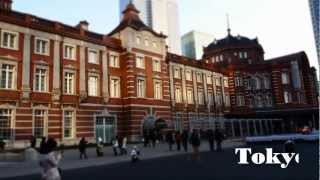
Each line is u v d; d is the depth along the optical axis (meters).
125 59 41.88
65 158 26.14
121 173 17.22
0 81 30.53
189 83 54.44
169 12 155.75
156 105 43.88
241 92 64.94
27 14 33.34
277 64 64.69
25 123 31.52
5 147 29.75
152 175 15.98
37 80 33.41
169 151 30.83
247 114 62.06
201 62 58.22
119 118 40.75
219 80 62.09
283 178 13.74
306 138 36.94
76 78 36.72
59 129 34.16
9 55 31.28
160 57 46.25
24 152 24.91
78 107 36.28
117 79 41.44
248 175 14.99
